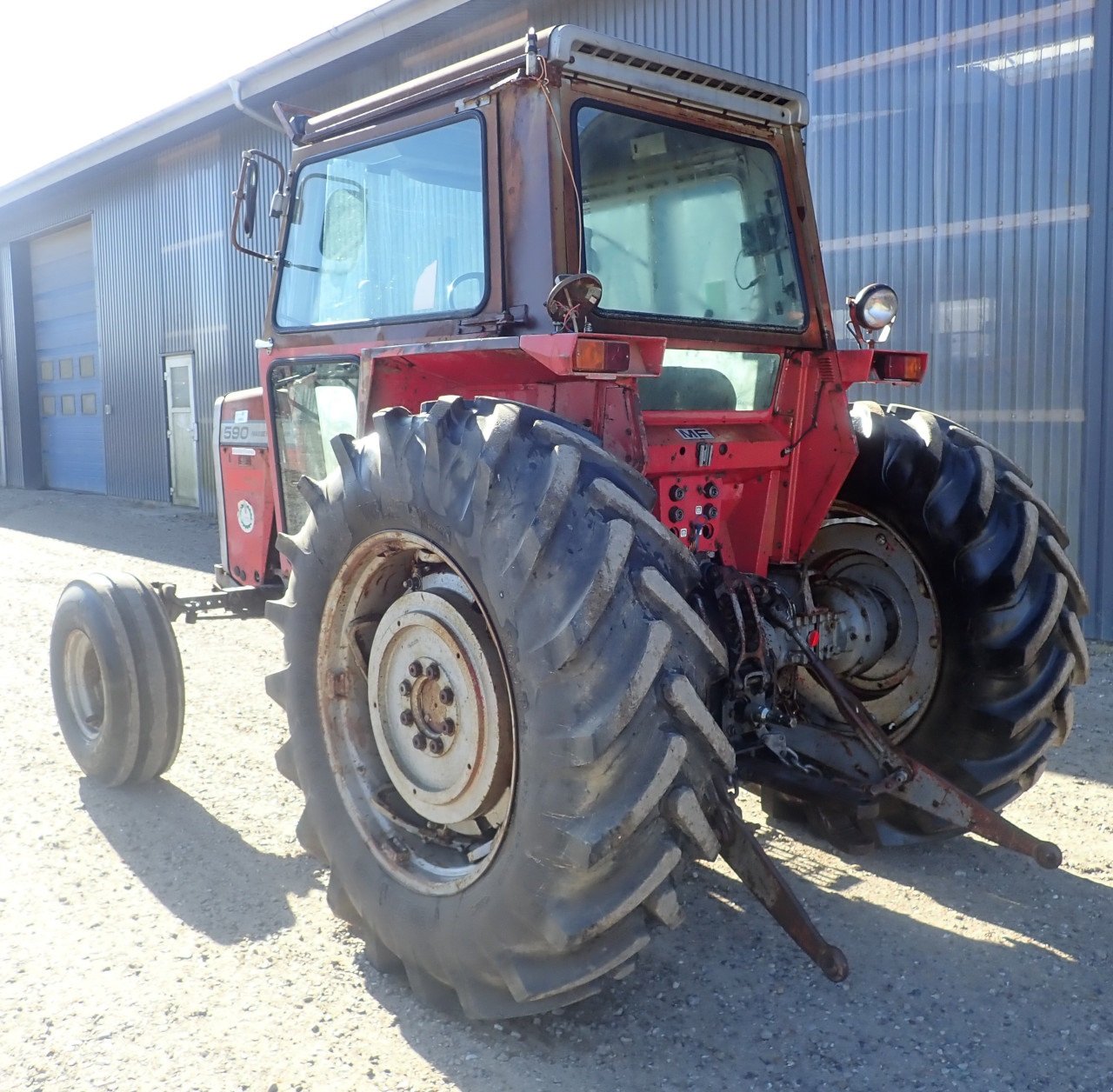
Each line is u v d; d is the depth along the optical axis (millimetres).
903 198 7414
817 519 3369
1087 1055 2461
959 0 7031
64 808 3980
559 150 2773
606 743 2188
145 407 16578
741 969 2865
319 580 2877
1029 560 3119
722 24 8430
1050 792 4105
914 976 2812
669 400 3090
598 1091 2357
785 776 3000
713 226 3211
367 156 3439
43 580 9102
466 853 2684
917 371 3355
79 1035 2561
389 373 3133
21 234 19297
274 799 4066
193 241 14969
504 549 2307
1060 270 6730
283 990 2764
